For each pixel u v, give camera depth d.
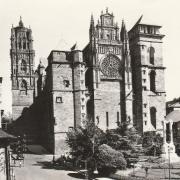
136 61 110.75
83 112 100.56
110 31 108.19
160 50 112.69
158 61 112.19
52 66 100.38
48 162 81.69
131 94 106.56
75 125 100.25
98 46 106.06
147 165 72.75
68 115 100.25
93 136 71.31
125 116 105.00
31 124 131.88
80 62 101.69
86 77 105.75
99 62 105.44
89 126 73.75
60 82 100.62
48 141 106.50
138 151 72.06
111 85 105.81
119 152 63.88
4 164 38.56
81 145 71.62
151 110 111.12
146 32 111.81
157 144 92.12
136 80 110.06
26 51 149.62
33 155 96.50
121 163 63.16
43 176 60.94
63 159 77.94
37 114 132.75
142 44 109.94
